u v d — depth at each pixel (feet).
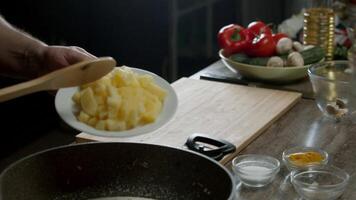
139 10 10.30
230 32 6.59
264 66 6.16
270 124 5.22
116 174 3.73
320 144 4.84
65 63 4.27
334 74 5.69
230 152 4.50
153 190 3.73
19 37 4.42
